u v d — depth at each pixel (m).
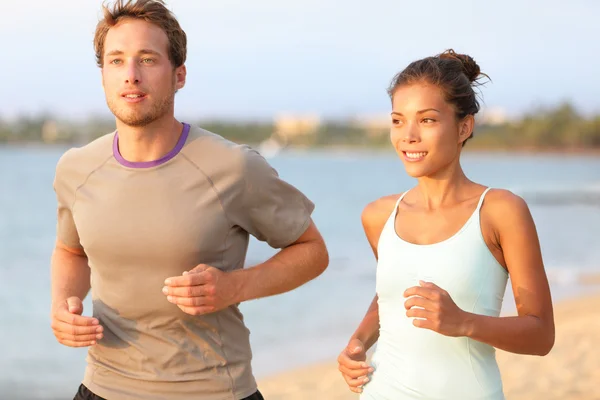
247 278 3.41
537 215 39.72
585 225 34.16
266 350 11.43
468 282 3.06
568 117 191.00
